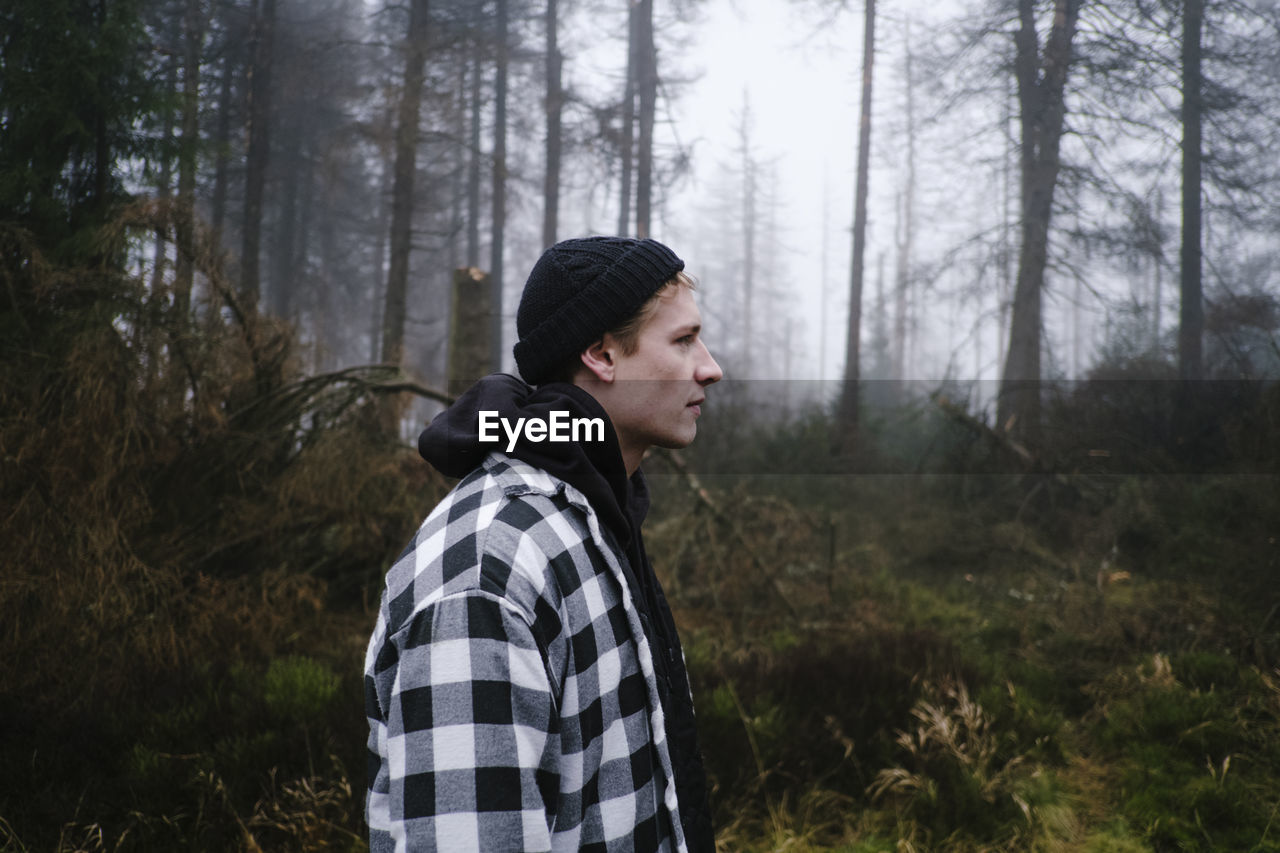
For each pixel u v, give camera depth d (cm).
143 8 502
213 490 466
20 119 443
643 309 92
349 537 481
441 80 1396
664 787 82
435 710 68
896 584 584
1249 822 286
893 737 325
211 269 456
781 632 465
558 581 77
